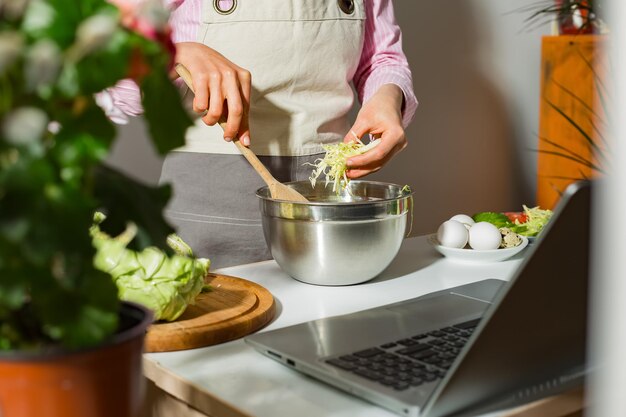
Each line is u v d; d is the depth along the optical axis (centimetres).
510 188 363
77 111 53
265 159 182
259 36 176
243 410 79
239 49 177
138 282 100
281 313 115
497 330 72
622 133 44
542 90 350
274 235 129
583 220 72
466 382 73
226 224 184
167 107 57
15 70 48
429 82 320
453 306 106
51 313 54
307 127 182
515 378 77
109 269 100
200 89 139
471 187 345
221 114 140
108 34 48
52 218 49
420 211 325
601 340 47
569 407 81
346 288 128
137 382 61
